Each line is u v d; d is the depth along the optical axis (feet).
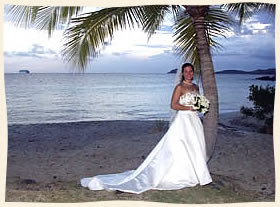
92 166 21.12
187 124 17.58
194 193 17.16
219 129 25.94
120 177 18.44
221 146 23.63
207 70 19.85
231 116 25.76
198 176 17.49
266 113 25.05
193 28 21.18
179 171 17.48
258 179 19.42
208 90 19.93
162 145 17.71
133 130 25.82
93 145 23.99
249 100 25.27
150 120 27.20
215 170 20.53
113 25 20.07
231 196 17.31
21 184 18.90
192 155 17.51
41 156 22.33
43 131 25.09
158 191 17.26
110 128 26.32
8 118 24.82
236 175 19.81
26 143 23.40
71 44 19.86
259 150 22.98
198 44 19.95
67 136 24.40
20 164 21.26
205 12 19.85
